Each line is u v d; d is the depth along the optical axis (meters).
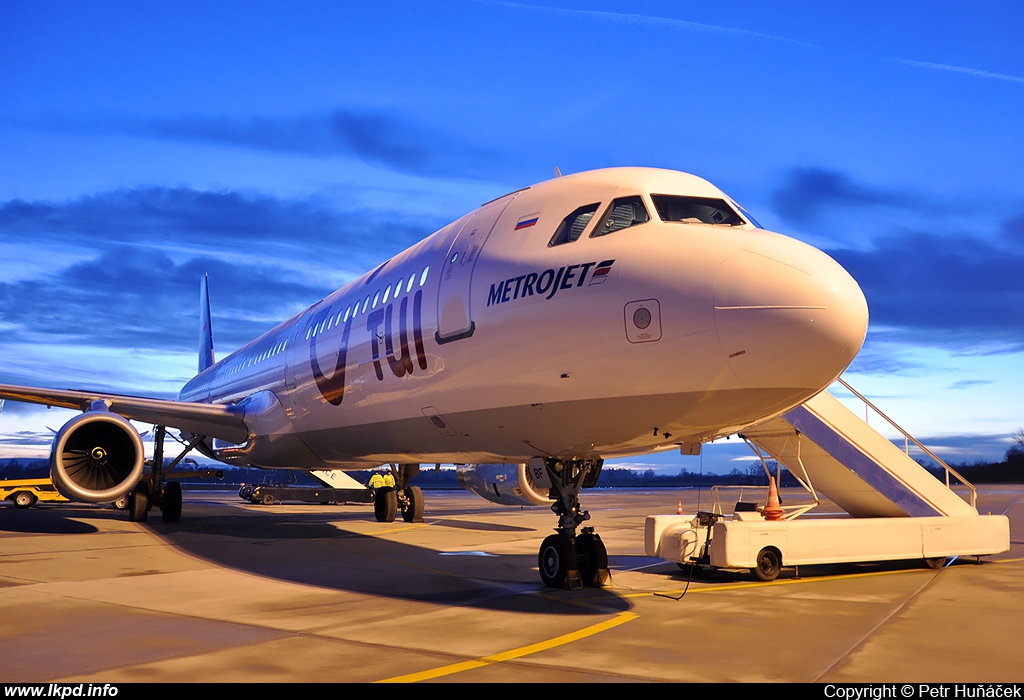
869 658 5.75
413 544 14.26
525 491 13.38
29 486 27.09
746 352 6.78
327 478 32.06
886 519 10.84
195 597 8.27
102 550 12.70
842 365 6.99
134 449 14.01
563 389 7.82
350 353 11.93
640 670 5.37
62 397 15.50
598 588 9.09
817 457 12.52
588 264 7.75
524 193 9.37
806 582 9.87
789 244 7.29
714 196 8.29
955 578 10.33
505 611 7.54
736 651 5.94
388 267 12.09
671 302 7.05
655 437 7.87
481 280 8.88
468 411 9.12
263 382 16.58
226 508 28.95
